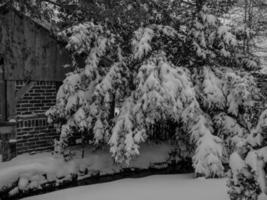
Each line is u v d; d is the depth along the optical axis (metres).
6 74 9.40
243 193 4.54
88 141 10.58
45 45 10.12
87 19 9.64
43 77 10.11
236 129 9.65
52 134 10.49
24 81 9.95
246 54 11.27
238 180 4.52
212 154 8.81
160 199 7.36
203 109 10.30
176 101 9.05
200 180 8.59
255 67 10.91
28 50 9.80
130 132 9.08
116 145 8.99
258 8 17.86
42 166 8.90
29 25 9.80
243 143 4.70
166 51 10.64
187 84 9.24
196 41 10.31
